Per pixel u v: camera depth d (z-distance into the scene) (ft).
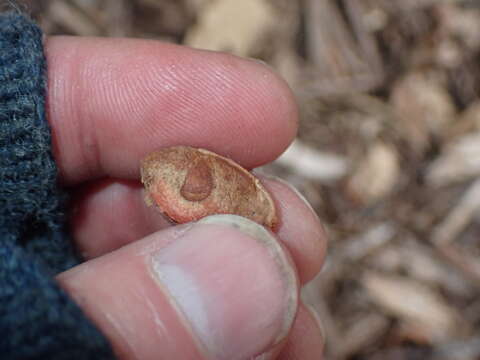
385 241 0.35
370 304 0.34
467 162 0.37
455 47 0.40
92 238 0.26
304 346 0.23
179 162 0.20
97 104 0.22
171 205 0.19
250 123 0.23
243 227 0.17
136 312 0.16
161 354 0.16
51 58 0.22
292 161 0.35
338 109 0.37
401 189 0.36
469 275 0.35
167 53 0.22
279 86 0.23
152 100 0.22
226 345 0.17
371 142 0.37
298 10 0.39
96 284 0.16
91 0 0.38
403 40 0.40
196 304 0.16
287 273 0.17
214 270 0.16
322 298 0.33
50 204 0.21
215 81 0.22
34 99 0.19
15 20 0.20
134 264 0.17
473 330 0.33
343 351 0.33
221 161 0.20
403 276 0.34
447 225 0.35
